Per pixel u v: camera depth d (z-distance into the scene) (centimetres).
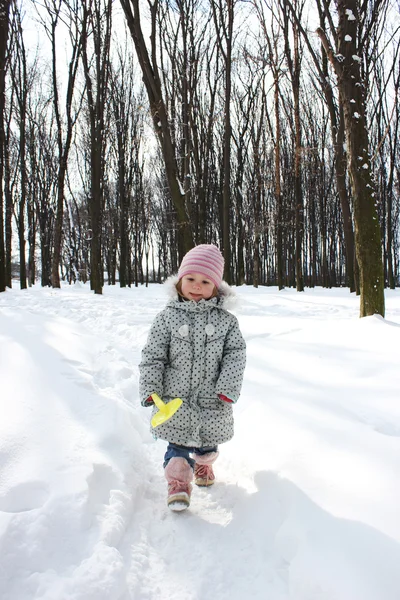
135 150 2900
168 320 253
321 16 988
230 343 252
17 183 2481
